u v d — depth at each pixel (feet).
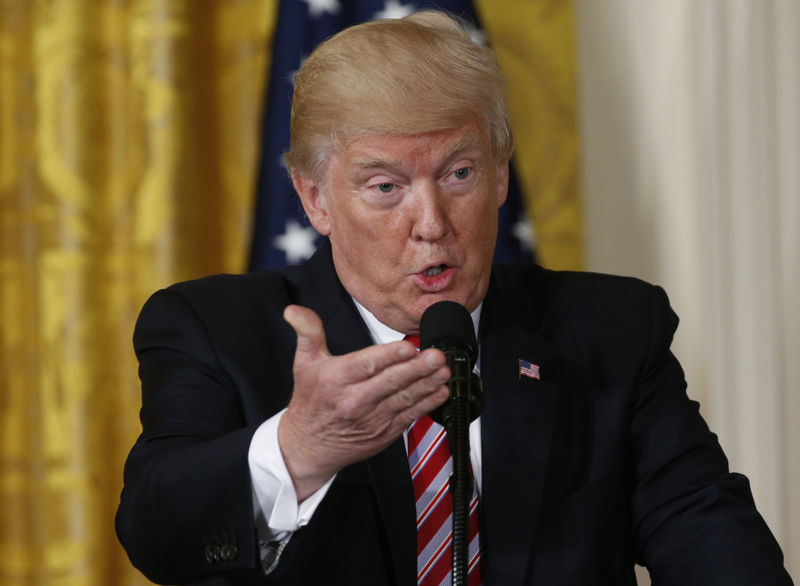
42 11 38.24
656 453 21.42
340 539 19.60
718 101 41.27
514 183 39.63
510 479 20.25
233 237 39.27
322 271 22.38
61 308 38.09
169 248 38.09
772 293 40.91
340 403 15.74
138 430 38.65
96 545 38.09
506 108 20.52
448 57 19.15
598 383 21.77
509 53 39.81
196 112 38.81
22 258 38.70
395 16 38.93
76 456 38.01
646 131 42.29
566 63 39.91
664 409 22.00
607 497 20.66
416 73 18.89
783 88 40.73
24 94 38.81
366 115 18.93
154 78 38.19
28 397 38.78
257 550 17.37
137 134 38.40
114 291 38.63
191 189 38.47
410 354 15.43
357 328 21.18
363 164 19.20
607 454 21.02
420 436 20.31
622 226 42.45
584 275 24.04
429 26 19.90
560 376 21.61
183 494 17.66
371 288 20.31
